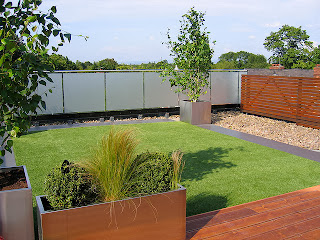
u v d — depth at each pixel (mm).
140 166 3178
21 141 7496
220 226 3504
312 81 9117
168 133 8484
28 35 2783
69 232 2680
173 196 3057
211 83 12375
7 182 2984
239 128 9414
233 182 4953
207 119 9930
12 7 2793
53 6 2908
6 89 2748
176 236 3123
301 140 7840
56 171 2904
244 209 3945
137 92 11172
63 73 10133
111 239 2834
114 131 3246
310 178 5156
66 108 10297
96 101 10664
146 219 2959
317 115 9016
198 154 6508
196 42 9930
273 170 5535
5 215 2643
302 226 3514
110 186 2938
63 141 7496
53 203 2699
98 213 2758
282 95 10250
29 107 2916
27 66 2799
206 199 4320
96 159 3045
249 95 11797
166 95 11602
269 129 9180
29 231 2736
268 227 3488
